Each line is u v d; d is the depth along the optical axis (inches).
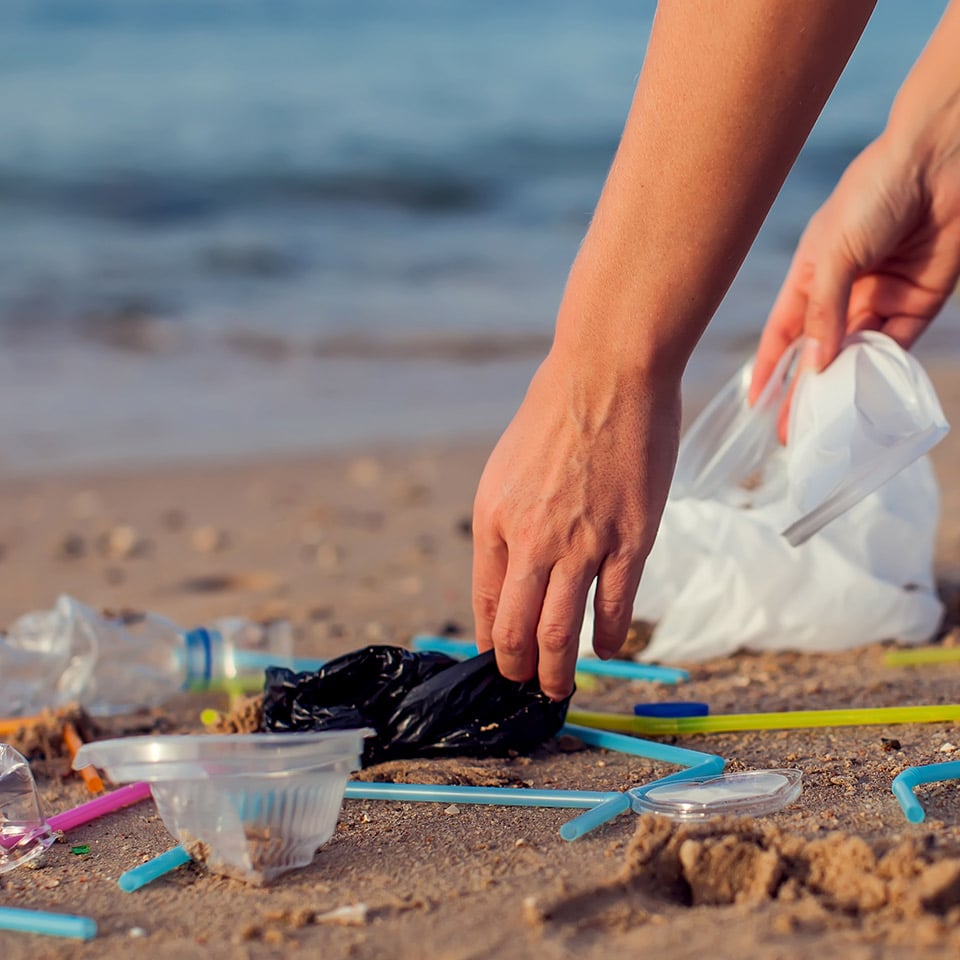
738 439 58.1
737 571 59.4
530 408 48.1
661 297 47.1
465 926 45.5
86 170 282.2
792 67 45.9
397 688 52.7
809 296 56.9
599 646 48.9
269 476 116.4
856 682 57.4
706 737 53.7
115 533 93.6
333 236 244.5
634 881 46.2
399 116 357.7
